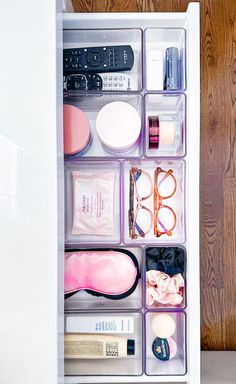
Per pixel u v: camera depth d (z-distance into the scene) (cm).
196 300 96
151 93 100
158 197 108
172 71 102
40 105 89
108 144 99
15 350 88
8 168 89
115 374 99
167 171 109
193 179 97
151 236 108
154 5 128
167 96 103
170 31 107
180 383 104
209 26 128
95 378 98
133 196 108
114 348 100
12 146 89
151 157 101
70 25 104
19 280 88
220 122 127
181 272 102
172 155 104
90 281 101
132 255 103
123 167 104
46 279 88
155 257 102
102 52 104
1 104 89
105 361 104
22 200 88
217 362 118
